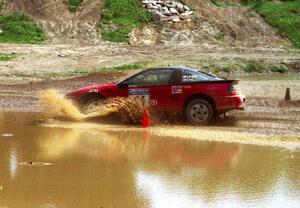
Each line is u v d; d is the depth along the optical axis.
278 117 18.81
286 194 9.91
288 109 20.70
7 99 22.28
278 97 23.98
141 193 9.86
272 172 11.42
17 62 34.53
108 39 46.56
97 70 32.66
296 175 11.20
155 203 9.34
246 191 10.07
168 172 11.34
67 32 47.50
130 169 11.52
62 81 28.31
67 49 40.75
